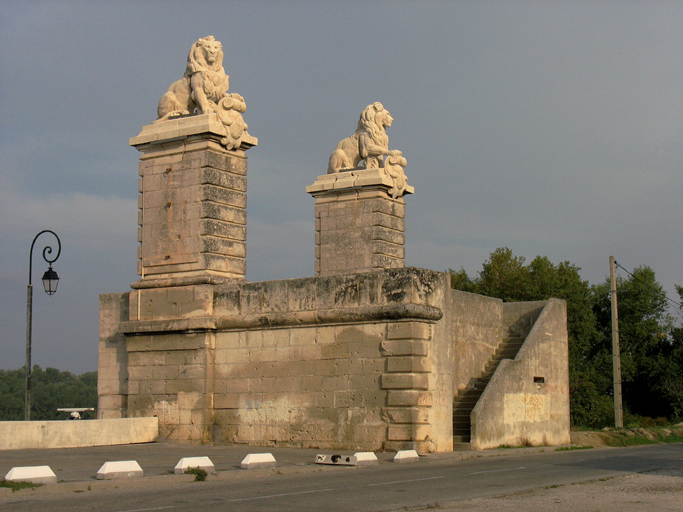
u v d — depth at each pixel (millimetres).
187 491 13539
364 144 33594
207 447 22781
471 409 25016
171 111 25359
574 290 49594
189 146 24719
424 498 12703
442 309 22328
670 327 54375
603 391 51344
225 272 24734
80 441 22594
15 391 90125
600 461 20266
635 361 52812
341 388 21984
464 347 26359
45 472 14047
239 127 24969
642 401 53219
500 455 22375
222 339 24078
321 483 14711
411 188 33906
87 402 88688
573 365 48812
